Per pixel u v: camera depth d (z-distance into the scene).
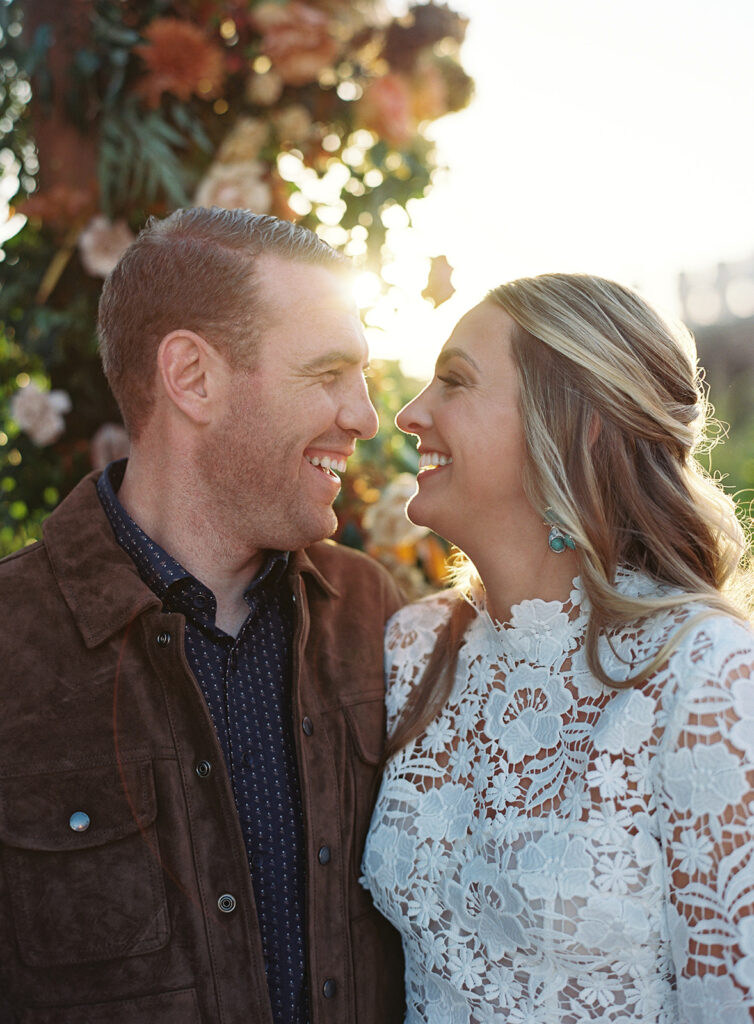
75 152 1.90
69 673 1.30
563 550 1.38
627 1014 1.24
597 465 1.37
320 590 1.57
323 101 2.00
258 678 1.42
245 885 1.29
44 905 1.23
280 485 1.42
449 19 1.99
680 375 1.42
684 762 1.17
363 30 1.98
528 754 1.35
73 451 2.07
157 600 1.34
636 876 1.20
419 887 1.37
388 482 2.04
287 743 1.41
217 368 1.39
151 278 1.42
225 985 1.27
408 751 1.49
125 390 1.46
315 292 1.42
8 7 1.95
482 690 1.46
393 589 1.74
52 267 1.97
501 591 1.43
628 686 1.25
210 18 1.93
